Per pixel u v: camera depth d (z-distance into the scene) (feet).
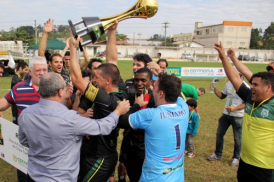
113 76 8.46
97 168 8.45
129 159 10.84
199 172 15.05
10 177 13.85
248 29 277.85
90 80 12.63
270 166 9.27
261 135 9.27
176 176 7.60
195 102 16.22
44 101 7.16
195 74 58.80
